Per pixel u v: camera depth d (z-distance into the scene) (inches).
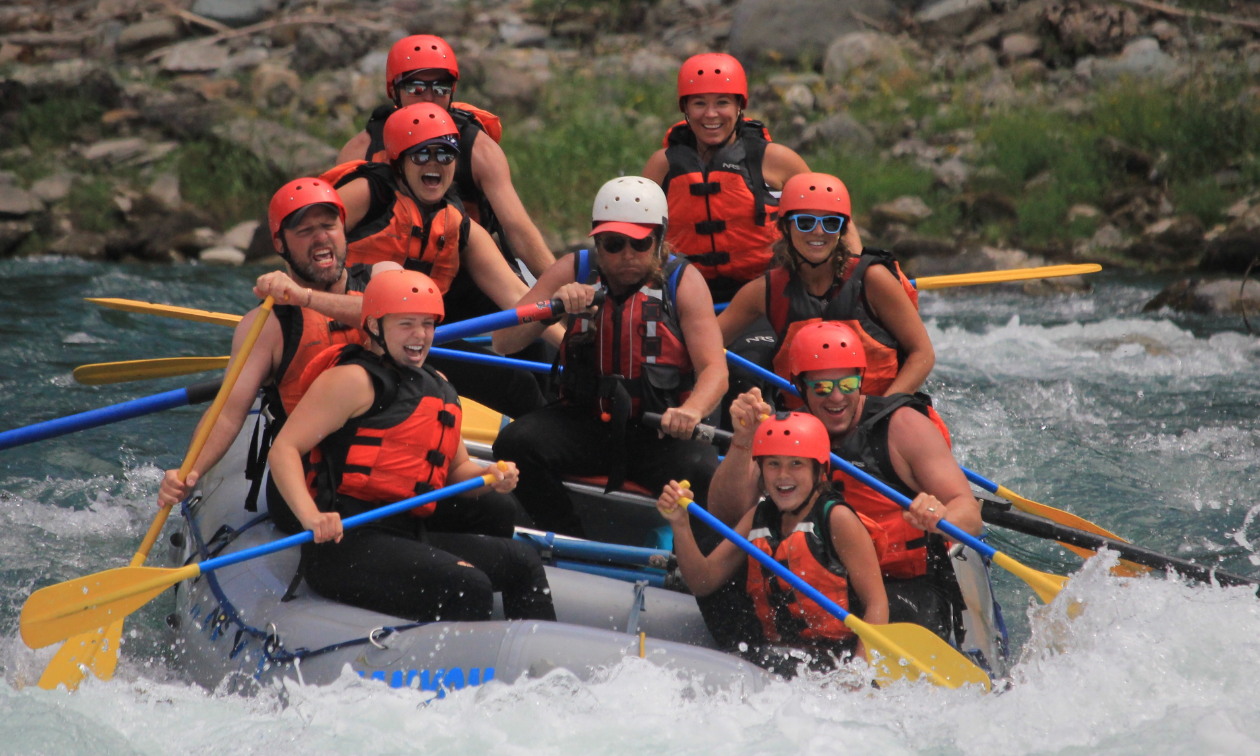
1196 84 2142.0
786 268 655.1
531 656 488.7
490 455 701.9
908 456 567.8
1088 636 550.0
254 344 578.9
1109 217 1913.1
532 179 2097.7
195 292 1569.9
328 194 585.3
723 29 2706.7
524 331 687.1
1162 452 977.5
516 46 2709.2
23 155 2153.1
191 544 634.2
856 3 2551.7
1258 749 455.8
